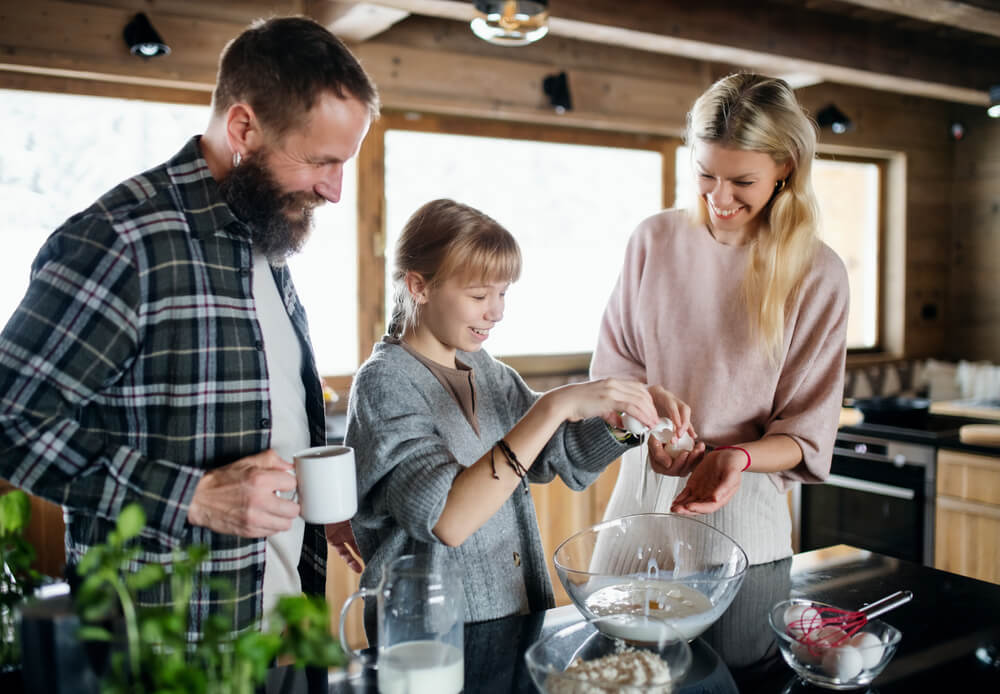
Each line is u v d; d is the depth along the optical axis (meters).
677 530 1.32
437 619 0.94
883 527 3.21
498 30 2.49
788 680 1.05
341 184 1.24
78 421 1.18
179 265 1.17
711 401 1.64
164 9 3.11
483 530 1.34
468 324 1.31
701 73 4.54
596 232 4.44
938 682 1.03
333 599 2.88
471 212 1.32
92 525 1.18
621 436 1.38
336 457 1.09
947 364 5.47
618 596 1.12
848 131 5.32
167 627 0.68
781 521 1.62
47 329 1.09
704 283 1.67
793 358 1.62
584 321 4.45
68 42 2.93
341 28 3.30
